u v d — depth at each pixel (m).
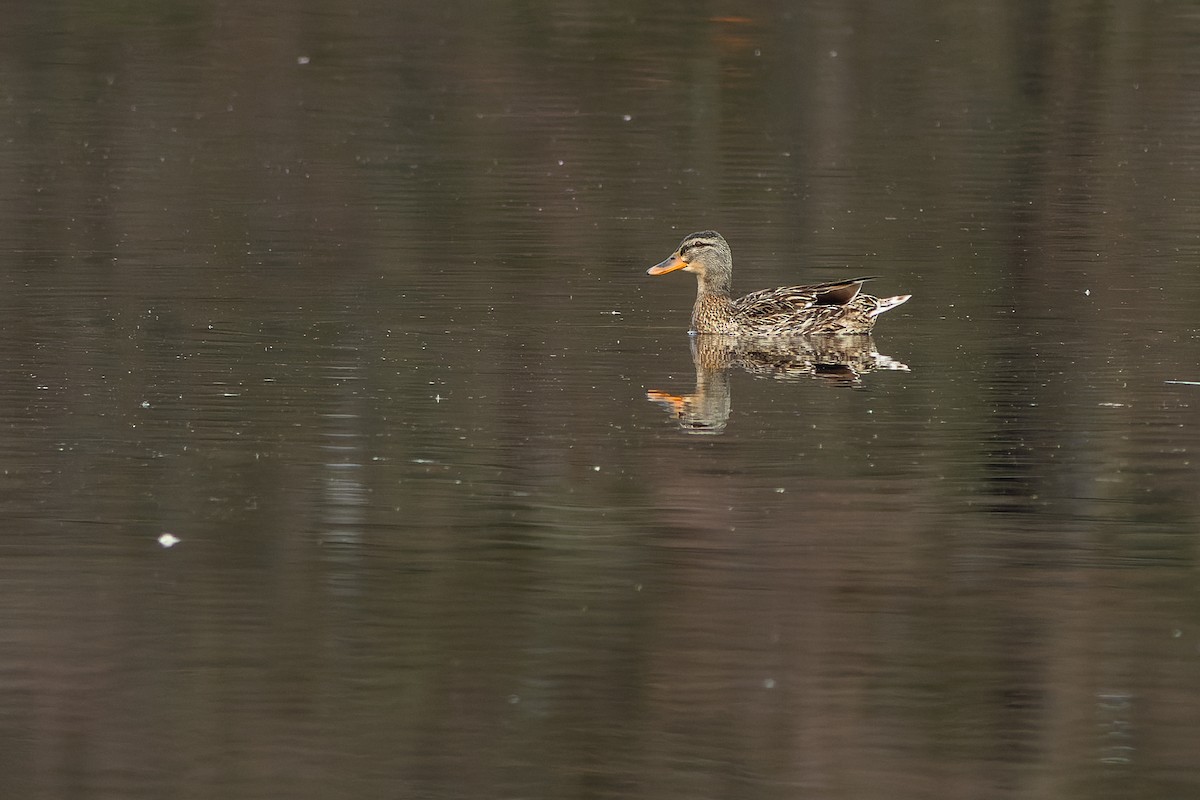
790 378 17.12
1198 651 11.01
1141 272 21.86
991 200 26.56
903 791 9.64
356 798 9.52
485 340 18.45
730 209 26.00
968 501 13.45
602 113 33.34
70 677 10.55
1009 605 11.63
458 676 10.68
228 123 32.06
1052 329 19.00
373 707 10.37
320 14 42.22
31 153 29.08
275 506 13.24
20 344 17.81
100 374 16.75
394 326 18.95
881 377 17.09
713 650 11.02
